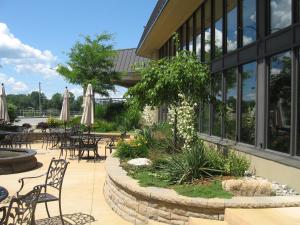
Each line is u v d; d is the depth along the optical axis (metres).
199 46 13.03
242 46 9.07
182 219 5.90
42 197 6.18
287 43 6.82
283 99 7.07
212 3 11.47
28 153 12.02
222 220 5.63
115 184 7.32
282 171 6.64
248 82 8.71
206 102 9.16
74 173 11.05
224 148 8.86
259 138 7.86
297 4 6.66
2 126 19.19
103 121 23.55
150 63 9.44
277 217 5.15
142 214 6.43
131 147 10.01
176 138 9.22
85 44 26.25
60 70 26.30
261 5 7.92
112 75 26.94
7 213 4.18
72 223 6.52
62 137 15.92
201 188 6.36
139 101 9.55
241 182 6.16
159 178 7.12
